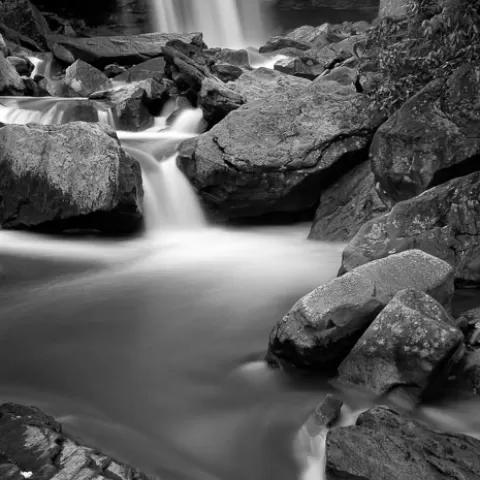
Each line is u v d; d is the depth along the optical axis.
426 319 4.04
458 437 3.38
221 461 3.65
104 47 22.22
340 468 3.24
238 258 8.25
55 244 8.98
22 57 19.97
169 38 24.86
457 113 7.07
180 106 15.42
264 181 9.48
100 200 8.84
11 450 3.32
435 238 6.17
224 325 5.75
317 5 35.91
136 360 5.02
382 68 8.62
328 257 8.02
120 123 14.56
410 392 4.00
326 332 4.36
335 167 9.41
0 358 5.04
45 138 9.26
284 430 3.94
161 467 3.54
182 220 10.16
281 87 15.42
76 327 5.74
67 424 3.96
